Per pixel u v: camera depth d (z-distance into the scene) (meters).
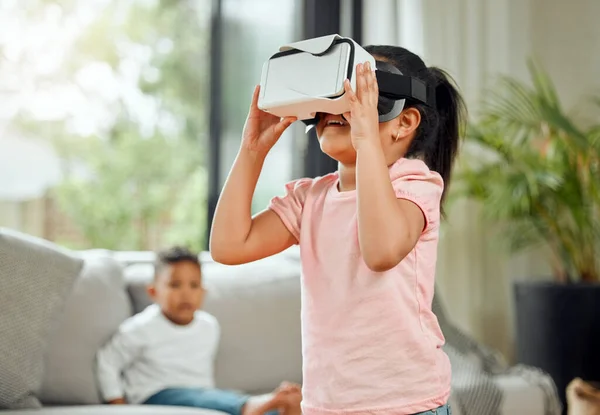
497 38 3.54
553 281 3.26
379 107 1.08
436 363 1.07
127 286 2.48
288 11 3.63
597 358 3.07
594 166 3.22
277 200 1.19
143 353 2.26
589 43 3.73
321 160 3.51
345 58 1.01
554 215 3.33
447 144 1.24
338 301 1.06
